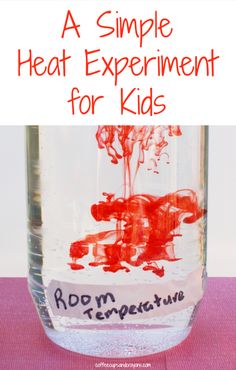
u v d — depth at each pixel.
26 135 0.48
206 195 0.49
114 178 0.45
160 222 0.46
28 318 0.53
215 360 0.44
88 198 0.45
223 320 0.52
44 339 0.48
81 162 0.45
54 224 0.46
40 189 0.47
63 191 0.46
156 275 0.46
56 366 0.44
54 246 0.47
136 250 0.46
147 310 0.46
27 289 0.60
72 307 0.46
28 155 0.48
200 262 0.48
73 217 0.46
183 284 0.47
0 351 0.46
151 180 0.46
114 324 0.45
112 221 0.45
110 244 0.46
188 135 0.47
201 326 0.50
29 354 0.46
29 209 0.48
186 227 0.47
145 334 0.46
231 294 0.58
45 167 0.46
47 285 0.47
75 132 0.45
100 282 0.46
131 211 0.45
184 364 0.44
